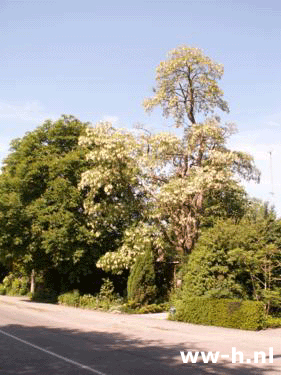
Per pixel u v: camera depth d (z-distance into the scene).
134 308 26.06
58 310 26.75
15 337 15.23
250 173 29.25
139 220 29.53
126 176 28.64
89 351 12.66
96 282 33.62
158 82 31.31
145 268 26.92
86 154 30.45
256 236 21.27
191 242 28.27
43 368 10.20
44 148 33.97
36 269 35.00
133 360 11.38
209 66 30.44
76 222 30.83
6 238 31.91
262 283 20.91
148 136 29.53
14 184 32.91
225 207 30.98
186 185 27.27
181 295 23.27
